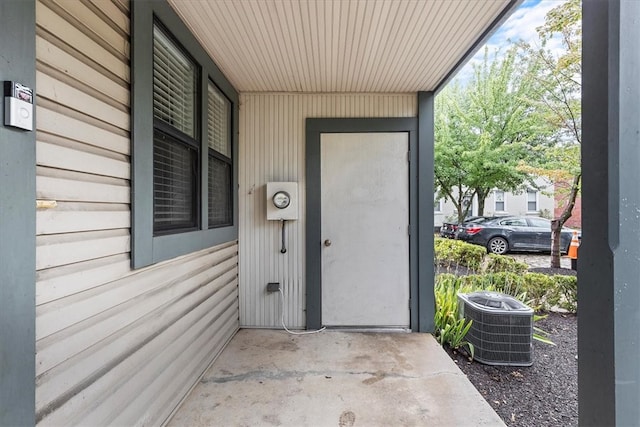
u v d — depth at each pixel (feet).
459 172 25.27
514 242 22.89
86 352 3.92
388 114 10.43
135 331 4.93
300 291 10.57
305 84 9.84
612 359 2.88
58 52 3.55
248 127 10.55
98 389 4.11
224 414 6.10
